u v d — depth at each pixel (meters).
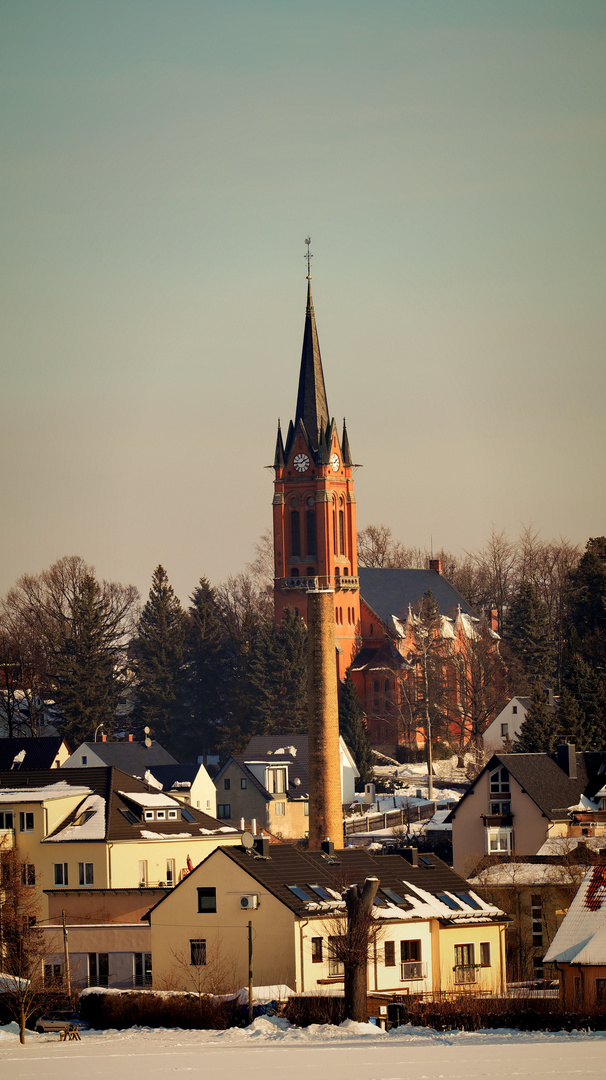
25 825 144.00
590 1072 85.94
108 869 140.25
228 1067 90.81
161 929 122.12
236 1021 107.69
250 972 106.88
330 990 113.12
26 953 122.19
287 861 125.50
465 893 130.25
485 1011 105.00
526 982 128.25
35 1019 114.75
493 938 125.25
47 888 141.75
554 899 135.25
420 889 128.12
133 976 130.75
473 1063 89.25
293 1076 87.12
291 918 116.50
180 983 120.56
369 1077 86.19
